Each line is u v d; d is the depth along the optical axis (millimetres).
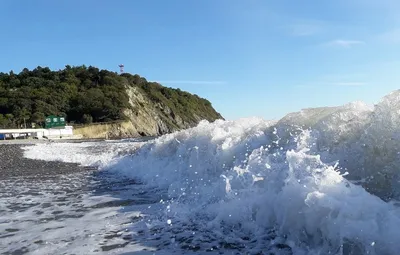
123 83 103250
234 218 4285
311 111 5770
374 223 2842
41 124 76938
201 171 6680
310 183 3545
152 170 8789
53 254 3639
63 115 83125
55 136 64438
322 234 3180
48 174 10273
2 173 10820
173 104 118688
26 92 85688
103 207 5711
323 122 4973
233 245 3609
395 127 3760
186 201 5504
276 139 5672
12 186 8180
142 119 94750
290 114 6105
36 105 81125
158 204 5629
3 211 5672
